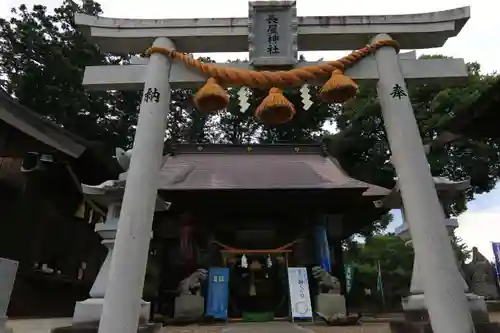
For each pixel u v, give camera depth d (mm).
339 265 15414
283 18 5270
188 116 28875
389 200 6895
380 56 5047
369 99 20016
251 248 15203
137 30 5258
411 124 4641
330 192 13812
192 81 5004
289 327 9727
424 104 19219
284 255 14617
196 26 5246
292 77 4844
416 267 5680
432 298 3830
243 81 4840
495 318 9008
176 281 14672
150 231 4195
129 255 3939
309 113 25672
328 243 15617
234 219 15570
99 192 5984
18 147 11695
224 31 5223
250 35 5156
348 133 21109
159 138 4617
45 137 11461
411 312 5477
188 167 16641
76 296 14750
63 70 21719
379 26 5254
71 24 24375
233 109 24266
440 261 3922
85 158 12672
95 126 22734
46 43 22844
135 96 25094
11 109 11102
